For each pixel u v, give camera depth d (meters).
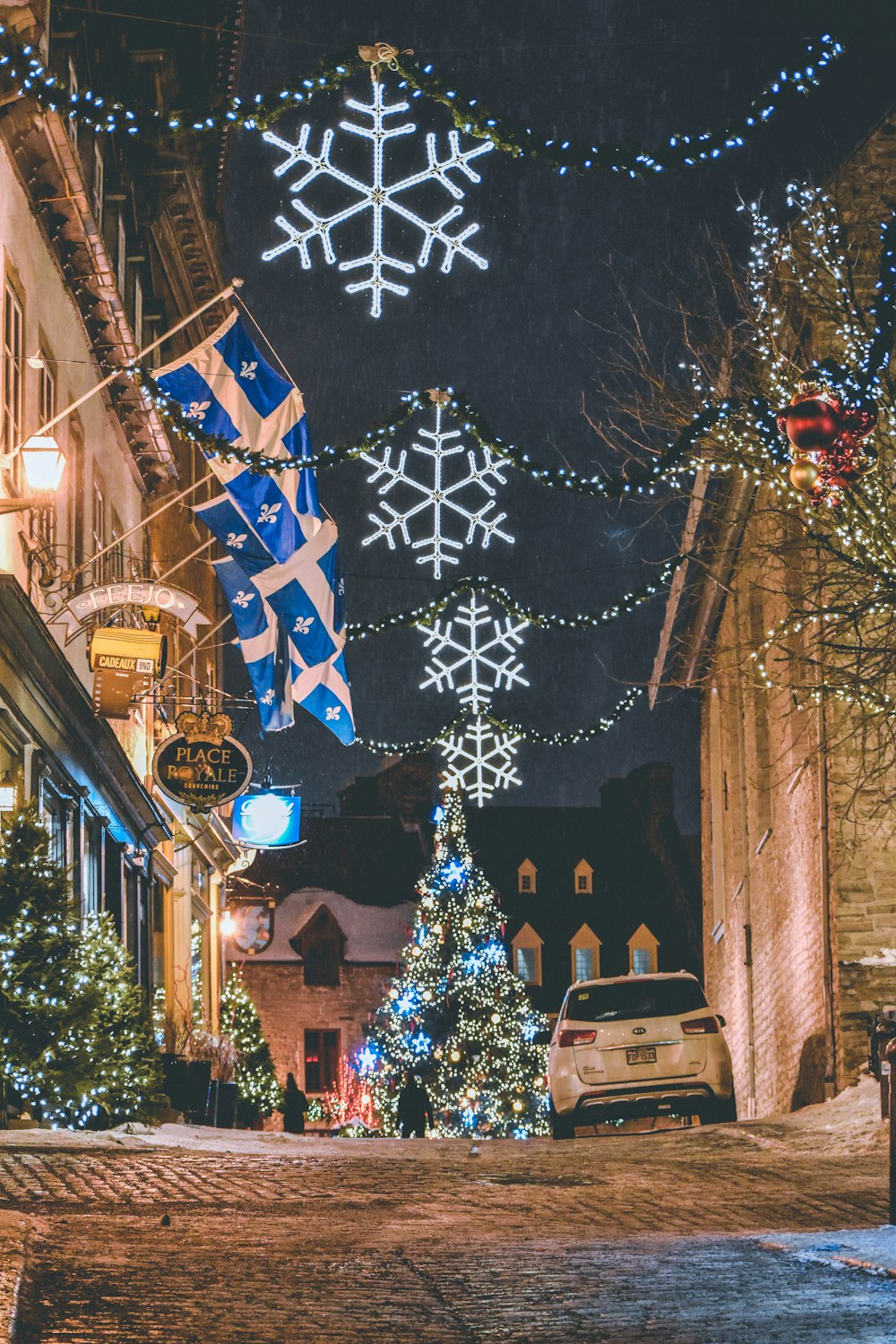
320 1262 9.60
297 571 23.58
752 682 27.34
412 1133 36.69
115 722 30.64
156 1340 7.21
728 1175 15.45
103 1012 20.06
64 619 25.08
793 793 27.52
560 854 83.75
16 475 21.53
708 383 20.48
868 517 18.12
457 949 62.72
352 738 24.36
